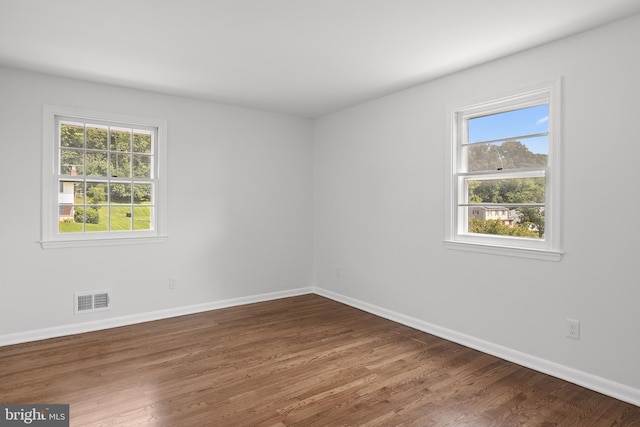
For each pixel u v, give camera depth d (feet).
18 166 11.19
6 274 11.08
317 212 17.22
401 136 13.16
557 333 9.18
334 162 16.22
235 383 8.78
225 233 15.07
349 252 15.47
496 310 10.42
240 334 12.03
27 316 11.39
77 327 12.10
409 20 8.22
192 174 14.26
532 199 9.93
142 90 13.17
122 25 8.47
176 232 13.96
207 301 14.71
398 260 13.32
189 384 8.70
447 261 11.69
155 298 13.57
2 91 10.93
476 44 9.39
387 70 11.20
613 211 8.26
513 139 10.32
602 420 7.36
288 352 10.61
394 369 9.55
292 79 12.07
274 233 16.35
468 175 11.30
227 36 9.04
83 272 12.25
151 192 13.66
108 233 12.75
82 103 12.12
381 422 7.26
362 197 14.80
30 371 9.29
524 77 9.77
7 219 11.07
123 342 11.28
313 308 15.05
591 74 8.55
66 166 12.16
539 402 8.00
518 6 7.59
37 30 8.70
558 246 9.11
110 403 7.85
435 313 12.06
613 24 8.22
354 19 8.18
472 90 10.95
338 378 9.05
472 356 10.39
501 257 10.30
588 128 8.61
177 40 9.25
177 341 11.39
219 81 12.26
